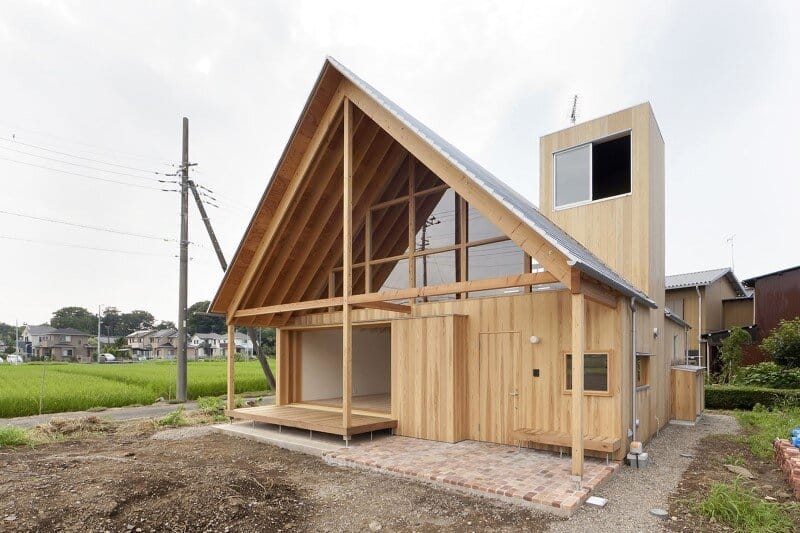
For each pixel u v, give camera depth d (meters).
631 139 8.05
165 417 10.20
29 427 10.09
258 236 8.92
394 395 7.81
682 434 8.30
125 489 4.69
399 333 7.84
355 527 4.13
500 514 4.33
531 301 6.73
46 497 4.46
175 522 4.06
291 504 4.69
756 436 7.66
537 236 5.23
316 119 7.97
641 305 7.17
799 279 15.77
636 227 7.84
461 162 5.99
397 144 8.55
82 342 69.75
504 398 6.89
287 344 10.30
